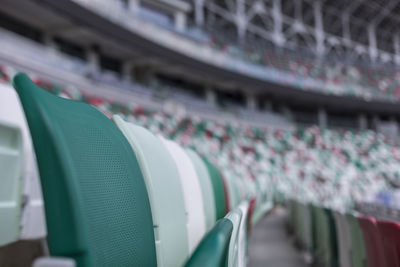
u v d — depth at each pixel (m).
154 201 1.13
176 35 22.30
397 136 34.25
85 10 15.84
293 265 4.01
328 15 48.06
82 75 15.38
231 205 3.52
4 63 11.60
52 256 0.66
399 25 50.38
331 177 16.05
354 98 33.28
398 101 36.22
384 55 51.88
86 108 0.93
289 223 6.60
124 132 1.15
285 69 32.81
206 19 37.72
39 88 0.75
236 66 27.25
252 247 5.16
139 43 19.53
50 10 15.34
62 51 18.20
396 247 1.65
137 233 0.92
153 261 0.99
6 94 1.76
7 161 1.67
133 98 18.11
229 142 20.17
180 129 18.58
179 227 1.38
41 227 1.97
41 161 0.68
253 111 29.17
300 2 44.75
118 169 0.92
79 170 0.74
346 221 2.47
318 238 3.70
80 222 0.68
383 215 5.19
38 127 0.69
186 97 24.12
